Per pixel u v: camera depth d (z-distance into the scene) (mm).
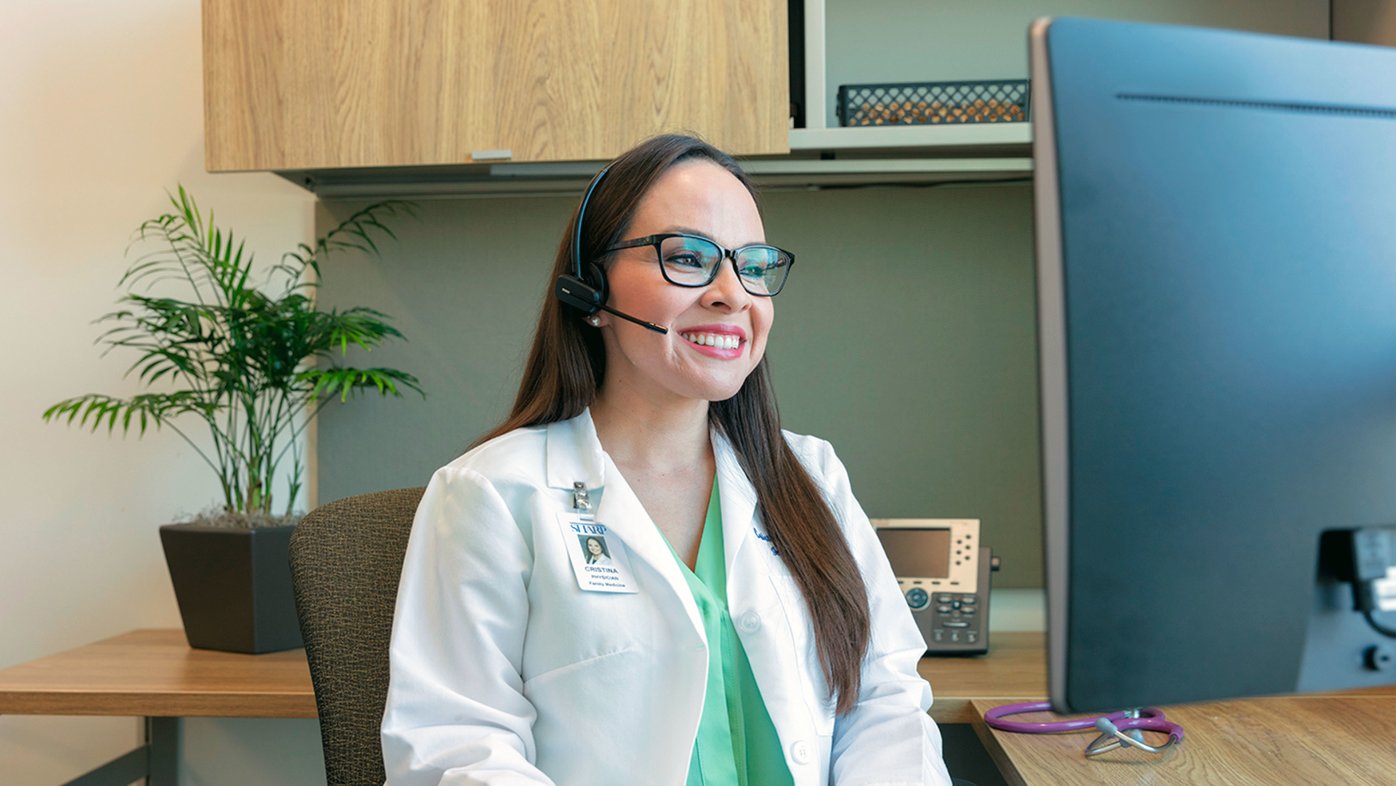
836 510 1363
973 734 2021
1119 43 503
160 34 2123
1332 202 529
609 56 1761
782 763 1149
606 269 1229
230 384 1895
